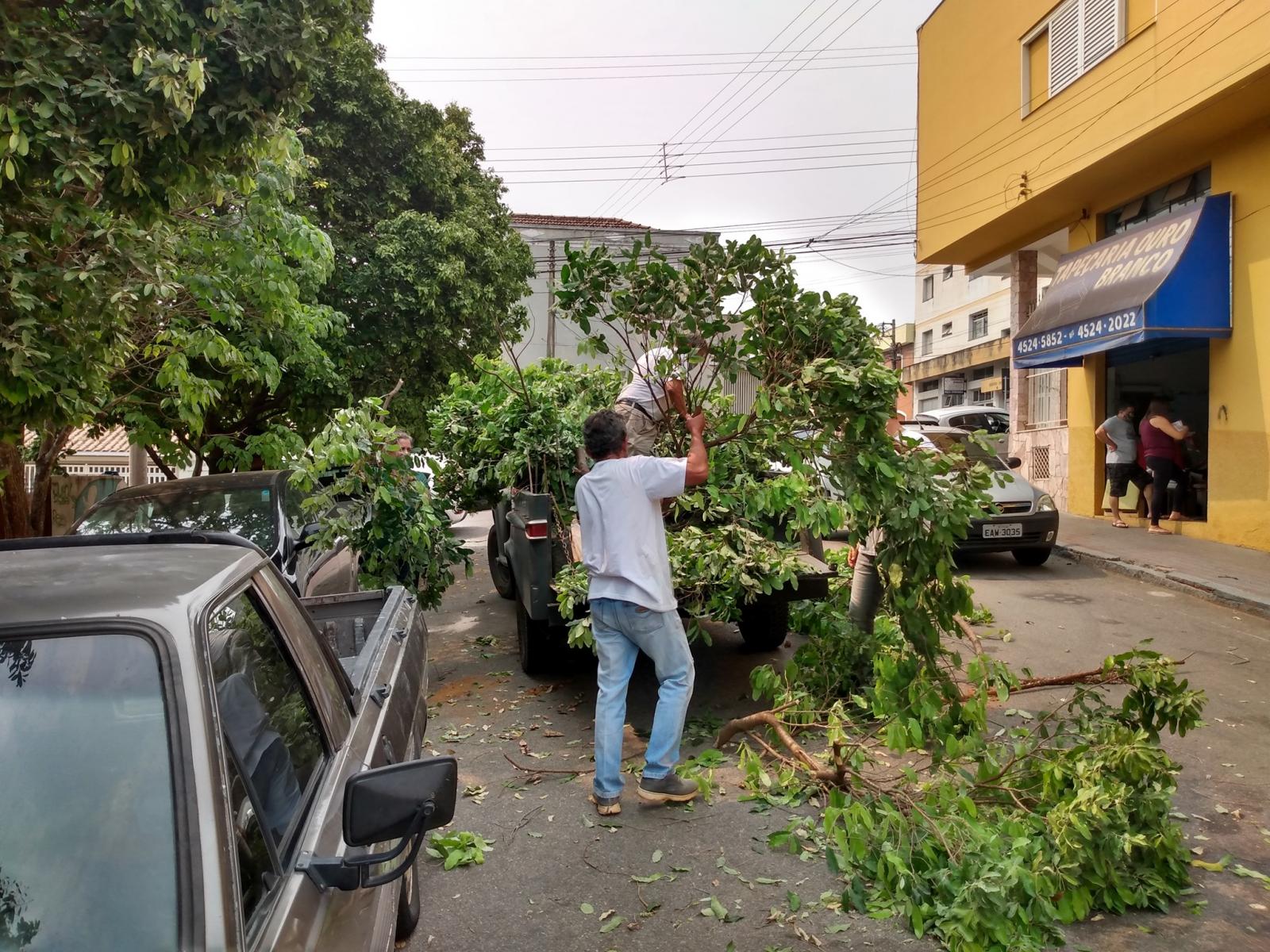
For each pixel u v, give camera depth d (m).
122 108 3.59
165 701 1.71
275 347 9.34
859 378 4.17
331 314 10.03
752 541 5.25
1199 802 4.23
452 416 7.52
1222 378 11.47
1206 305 11.27
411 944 3.21
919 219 18.12
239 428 12.33
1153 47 11.10
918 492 4.39
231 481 7.46
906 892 3.34
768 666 4.68
